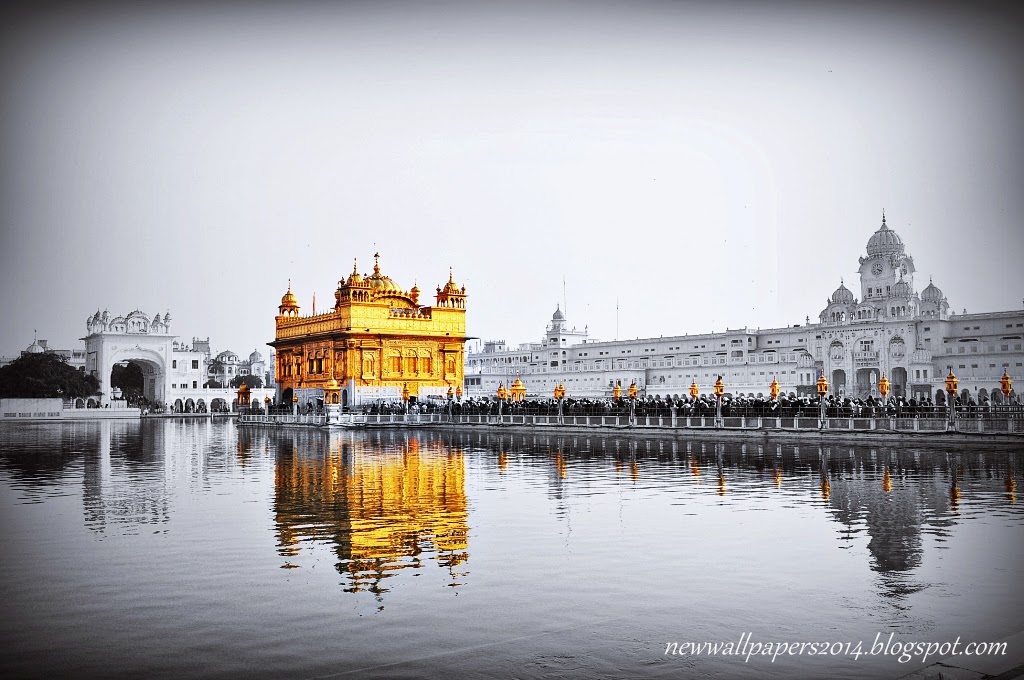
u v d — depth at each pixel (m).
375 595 15.59
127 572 17.48
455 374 99.38
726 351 126.25
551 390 138.75
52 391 132.00
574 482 31.56
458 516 23.86
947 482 30.47
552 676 11.64
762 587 15.95
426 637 13.27
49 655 12.62
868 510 24.31
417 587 16.11
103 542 20.55
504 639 13.16
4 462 43.38
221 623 14.05
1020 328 102.81
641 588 15.94
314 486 31.30
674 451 45.91
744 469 35.62
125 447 55.91
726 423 55.56
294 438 66.50
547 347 150.88
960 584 16.09
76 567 17.94
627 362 135.88
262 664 12.20
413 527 22.22
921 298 119.75
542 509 24.95
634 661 12.23
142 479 34.47
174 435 73.62
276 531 21.88
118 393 166.75
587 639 13.14
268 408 100.31
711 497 27.14
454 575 16.98
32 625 14.02
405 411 82.69
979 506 24.89
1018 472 33.47
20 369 130.75
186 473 36.94
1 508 26.20
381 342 93.75
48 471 38.22
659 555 18.59
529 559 18.31
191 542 20.50
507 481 32.12
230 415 143.75
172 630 13.72
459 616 14.30
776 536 20.59
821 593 15.54
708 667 11.97
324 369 96.69
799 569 17.28
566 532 21.30
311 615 14.42
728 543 19.81
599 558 18.34
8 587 16.34
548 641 13.05
